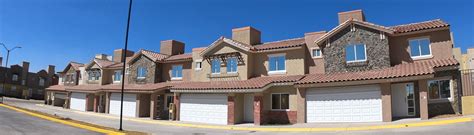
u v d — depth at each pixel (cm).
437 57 2234
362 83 2109
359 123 2080
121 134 1955
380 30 2334
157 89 3159
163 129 2316
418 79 1948
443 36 2244
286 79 2492
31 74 7825
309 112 2356
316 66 2628
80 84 4675
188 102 2947
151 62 3569
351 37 2447
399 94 2205
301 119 2362
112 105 3738
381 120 2066
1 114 2720
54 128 2069
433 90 2120
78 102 4381
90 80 4441
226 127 2414
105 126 2389
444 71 2078
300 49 2669
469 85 2238
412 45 2341
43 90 7956
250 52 2844
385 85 2073
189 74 3325
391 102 2097
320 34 2655
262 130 2142
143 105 3441
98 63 4319
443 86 2091
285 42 2955
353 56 2419
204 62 3097
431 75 1889
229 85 2656
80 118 3048
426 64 2130
